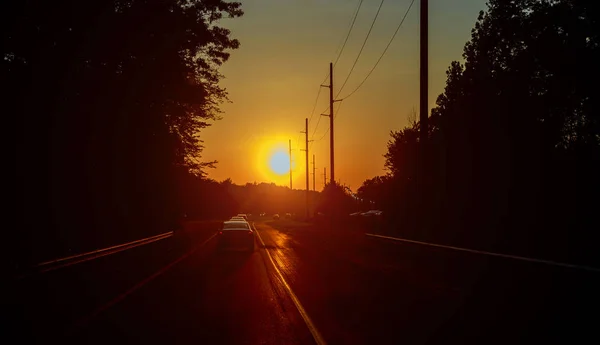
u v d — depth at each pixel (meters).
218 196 102.31
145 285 18.22
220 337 10.27
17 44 23.80
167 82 30.89
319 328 11.05
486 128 34.78
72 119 28.30
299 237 51.19
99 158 31.42
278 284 18.33
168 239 40.06
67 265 17.64
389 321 11.73
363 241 35.91
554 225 29.47
